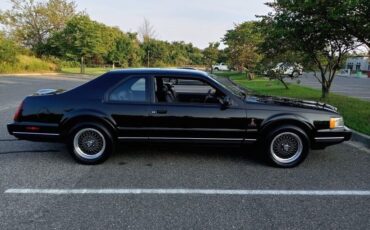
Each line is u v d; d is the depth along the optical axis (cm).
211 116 497
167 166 508
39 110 504
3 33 3841
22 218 342
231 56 3453
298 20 909
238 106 498
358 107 1043
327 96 1240
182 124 499
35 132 507
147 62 6216
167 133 503
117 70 527
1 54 3191
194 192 411
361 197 402
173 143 509
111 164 516
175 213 355
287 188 427
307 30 888
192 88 521
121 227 325
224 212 359
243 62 3183
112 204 376
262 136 502
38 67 3622
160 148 595
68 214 351
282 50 1184
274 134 497
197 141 507
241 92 555
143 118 500
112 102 503
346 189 427
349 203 385
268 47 1207
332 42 1047
